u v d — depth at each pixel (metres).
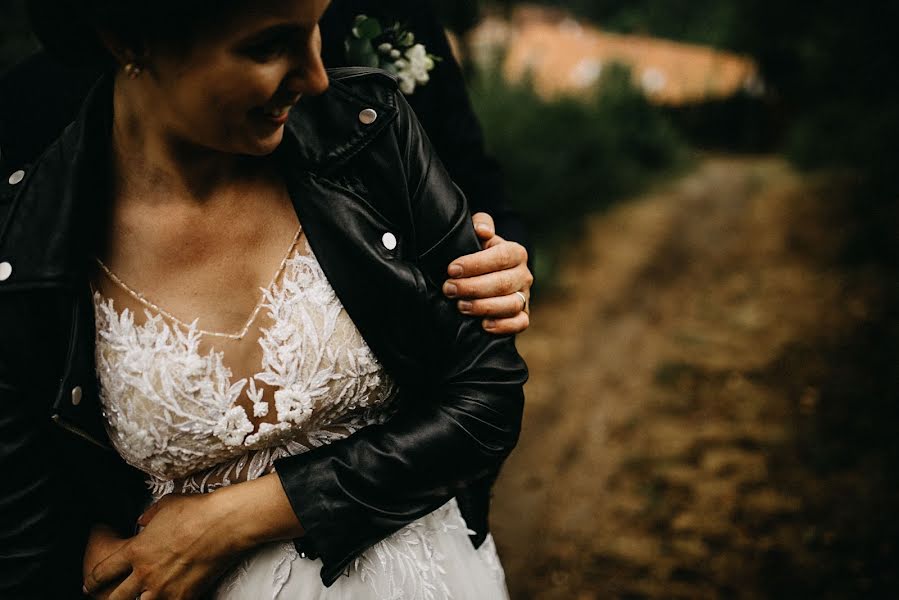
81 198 0.86
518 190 6.86
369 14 1.33
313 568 0.95
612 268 6.64
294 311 0.91
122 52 0.76
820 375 4.34
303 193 0.91
